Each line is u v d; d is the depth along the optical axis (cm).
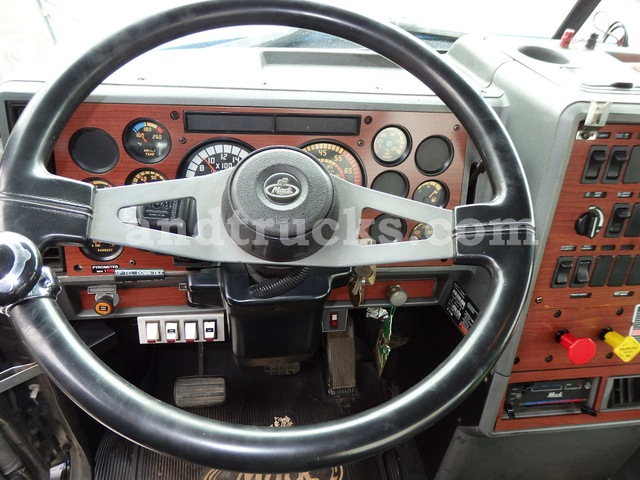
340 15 76
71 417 122
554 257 102
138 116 93
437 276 123
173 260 102
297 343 104
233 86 95
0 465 116
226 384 151
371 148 102
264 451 55
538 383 118
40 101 68
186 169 99
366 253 76
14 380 107
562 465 137
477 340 68
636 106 89
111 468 133
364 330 167
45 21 128
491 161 77
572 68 106
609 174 94
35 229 64
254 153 73
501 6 147
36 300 60
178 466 134
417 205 76
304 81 103
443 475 135
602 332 112
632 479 146
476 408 119
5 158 65
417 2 144
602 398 121
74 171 96
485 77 115
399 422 60
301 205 69
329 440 57
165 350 161
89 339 122
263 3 74
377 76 113
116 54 71
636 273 106
